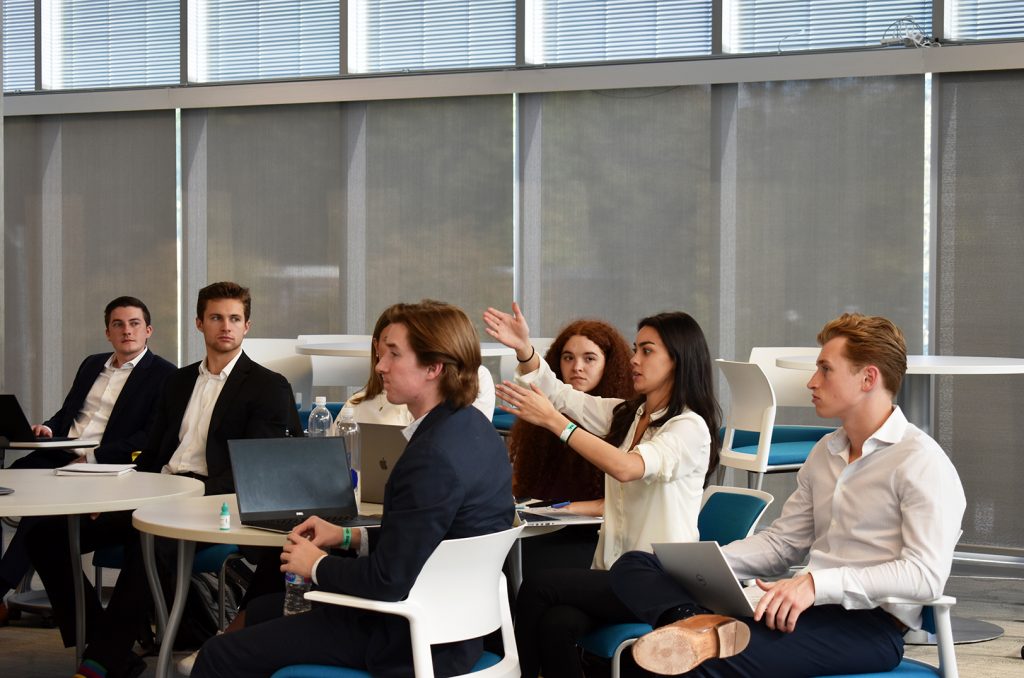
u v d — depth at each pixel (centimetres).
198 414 440
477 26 792
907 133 712
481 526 254
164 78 849
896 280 715
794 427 594
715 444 322
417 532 241
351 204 814
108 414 557
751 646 252
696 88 751
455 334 259
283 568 259
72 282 863
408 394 260
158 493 345
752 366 512
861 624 254
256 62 832
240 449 309
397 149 805
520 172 785
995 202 694
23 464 543
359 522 301
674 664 241
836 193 727
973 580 628
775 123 738
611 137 768
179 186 843
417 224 802
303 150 821
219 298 437
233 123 833
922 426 558
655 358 319
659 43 761
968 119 699
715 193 750
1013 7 695
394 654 247
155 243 847
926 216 710
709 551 254
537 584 307
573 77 761
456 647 253
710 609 270
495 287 788
